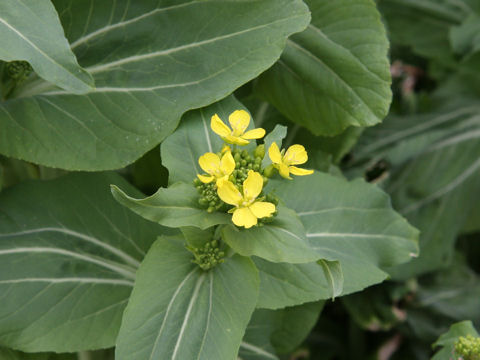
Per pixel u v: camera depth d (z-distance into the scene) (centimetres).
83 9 32
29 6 27
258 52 31
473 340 31
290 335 38
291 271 32
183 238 30
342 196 34
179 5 32
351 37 34
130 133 31
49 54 27
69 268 32
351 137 39
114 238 33
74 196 33
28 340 30
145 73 32
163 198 27
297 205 33
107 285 32
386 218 34
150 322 28
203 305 28
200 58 31
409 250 33
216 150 31
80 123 31
